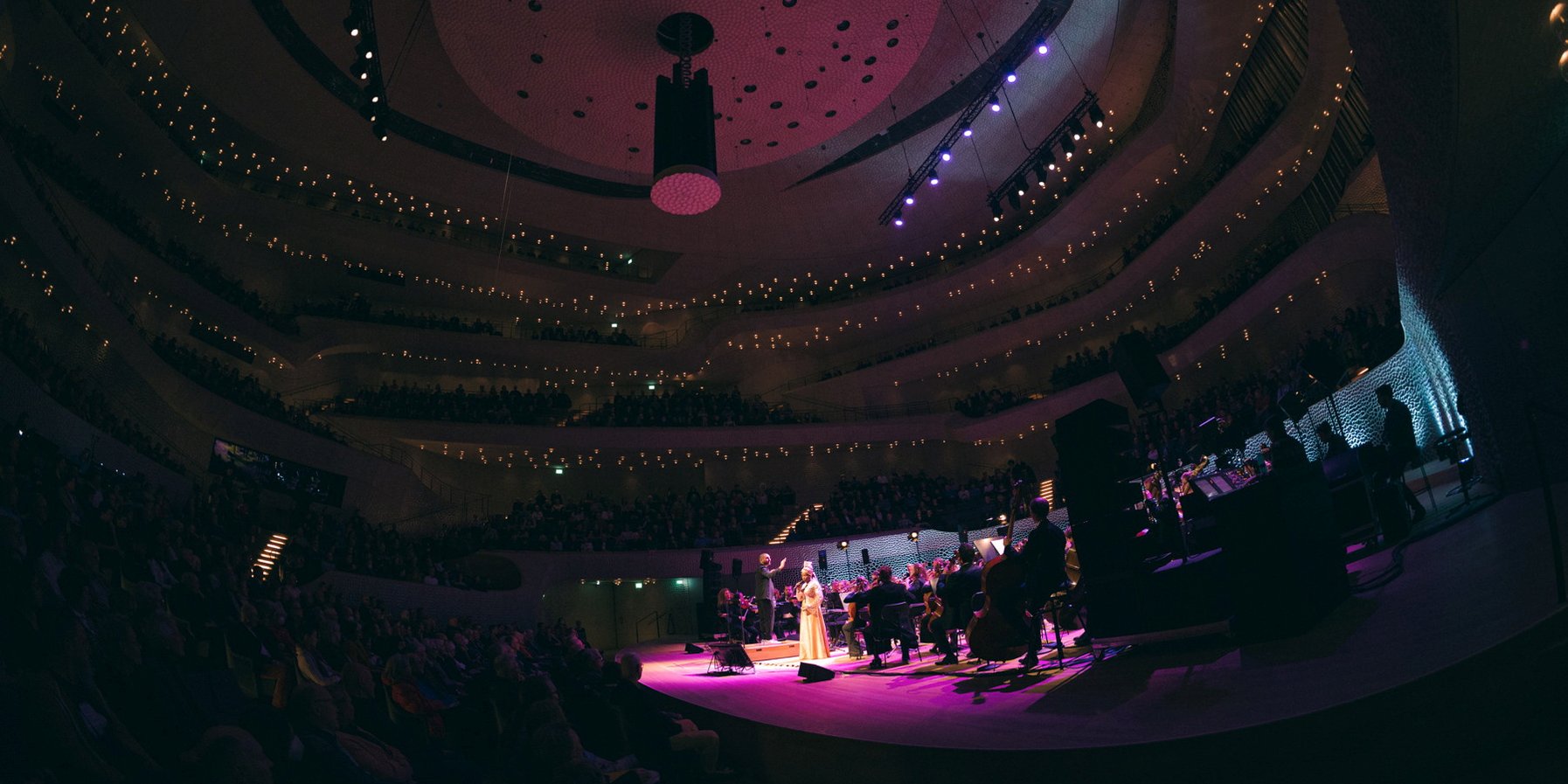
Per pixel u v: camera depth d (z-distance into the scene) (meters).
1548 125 4.93
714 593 24.25
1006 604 6.91
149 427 19.31
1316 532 5.89
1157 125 25.70
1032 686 6.18
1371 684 3.97
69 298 16.61
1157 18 24.25
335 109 26.22
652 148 20.88
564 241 33.06
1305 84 19.95
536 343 31.73
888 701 6.88
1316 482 6.10
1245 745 3.95
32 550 8.14
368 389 29.23
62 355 17.00
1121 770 4.14
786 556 27.92
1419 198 6.87
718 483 32.97
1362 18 5.71
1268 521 5.55
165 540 12.03
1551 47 4.27
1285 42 20.88
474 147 29.20
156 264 21.86
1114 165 27.52
